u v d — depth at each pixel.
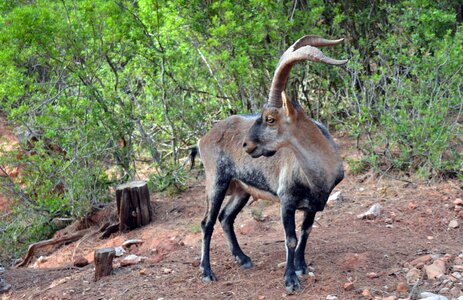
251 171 6.42
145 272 7.07
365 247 6.99
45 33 9.84
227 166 6.61
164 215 9.52
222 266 6.92
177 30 10.56
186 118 10.48
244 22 9.95
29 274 7.97
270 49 10.02
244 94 10.56
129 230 9.27
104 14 10.16
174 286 6.60
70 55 10.15
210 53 10.59
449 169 8.64
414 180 8.81
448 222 7.71
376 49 10.75
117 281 6.96
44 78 11.49
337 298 5.84
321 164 5.84
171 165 10.37
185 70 10.42
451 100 9.11
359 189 8.89
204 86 10.80
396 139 8.96
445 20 9.81
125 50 10.46
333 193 8.81
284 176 6.05
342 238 7.39
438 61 9.08
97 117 10.05
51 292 6.97
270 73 10.16
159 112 10.55
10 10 11.48
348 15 11.23
